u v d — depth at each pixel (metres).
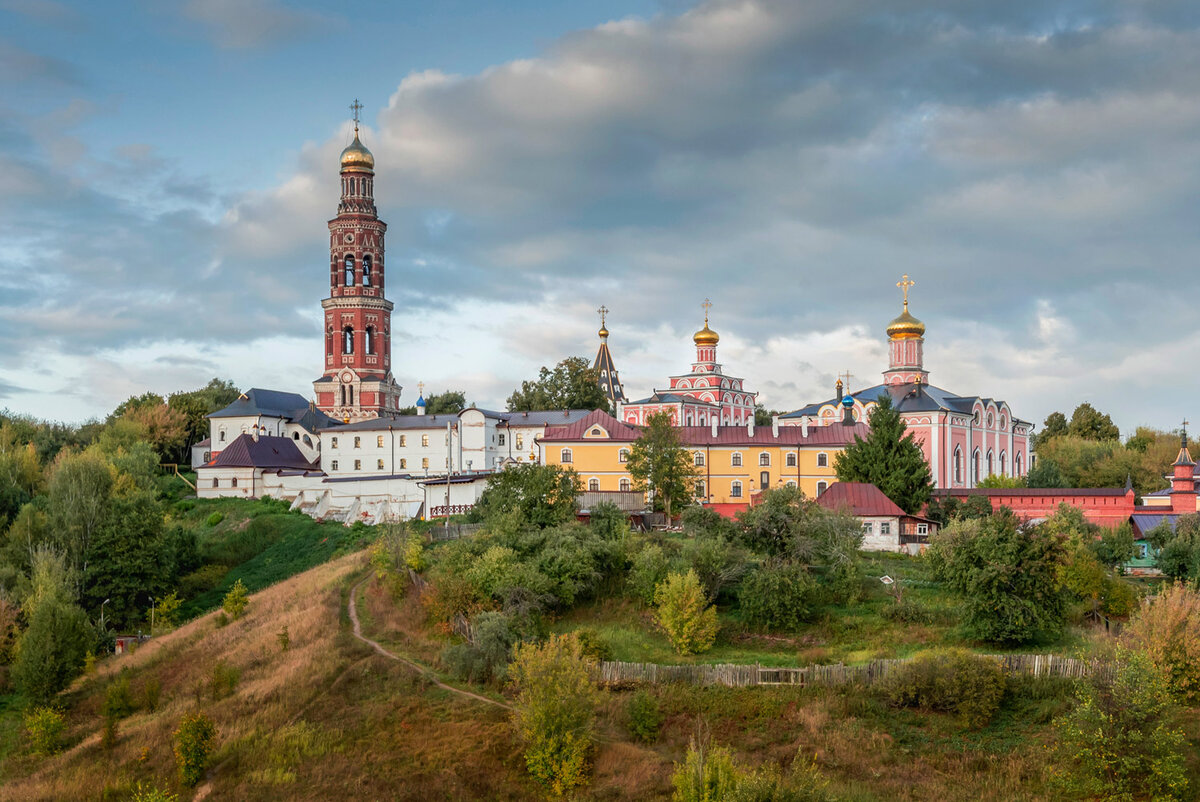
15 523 99.12
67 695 71.19
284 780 50.56
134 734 59.72
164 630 86.62
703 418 172.00
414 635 67.69
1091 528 87.12
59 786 54.34
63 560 90.50
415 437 134.75
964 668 53.44
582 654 60.75
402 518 112.31
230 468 129.12
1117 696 46.50
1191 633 52.59
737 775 42.25
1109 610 66.94
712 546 72.12
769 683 56.12
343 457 137.25
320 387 160.75
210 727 53.59
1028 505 101.31
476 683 59.09
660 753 51.47
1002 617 61.75
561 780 49.16
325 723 55.69
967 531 67.25
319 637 67.81
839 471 100.06
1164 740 44.81
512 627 62.97
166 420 157.25
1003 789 46.38
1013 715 52.03
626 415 169.75
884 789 47.00
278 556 107.00
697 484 108.19
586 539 76.50
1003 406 147.38
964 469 135.88
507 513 82.44
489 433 135.38
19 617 84.62
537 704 50.56
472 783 49.84
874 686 55.06
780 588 67.44
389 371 165.50
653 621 67.94
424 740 53.28
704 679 56.94
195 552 105.25
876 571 77.88
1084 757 46.75
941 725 51.81
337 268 162.38
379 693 58.50
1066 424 191.25
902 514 88.00
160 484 131.62
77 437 157.12
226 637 74.31
